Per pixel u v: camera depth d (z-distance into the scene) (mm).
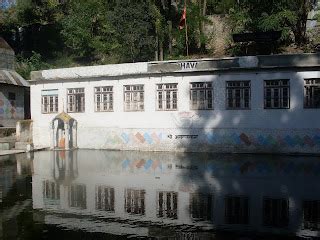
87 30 36906
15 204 9758
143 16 31812
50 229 7582
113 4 36156
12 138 25188
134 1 32156
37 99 25781
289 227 7570
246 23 29562
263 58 19906
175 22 35062
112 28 34188
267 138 20156
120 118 23391
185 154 20531
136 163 17250
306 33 30406
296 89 19656
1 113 27234
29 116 30891
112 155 20656
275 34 25375
